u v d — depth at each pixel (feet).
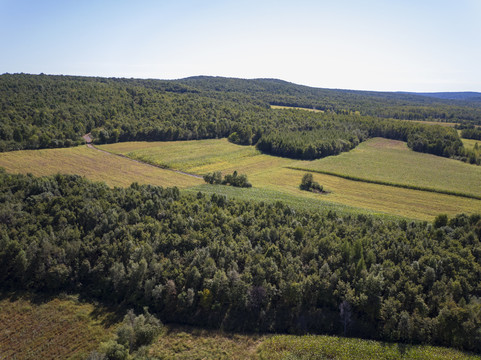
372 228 195.31
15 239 161.99
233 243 168.66
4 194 190.70
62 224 176.14
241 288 144.77
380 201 285.23
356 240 167.63
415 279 151.12
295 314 146.72
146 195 215.92
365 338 137.08
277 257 163.94
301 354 126.31
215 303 146.92
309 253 167.73
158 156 399.65
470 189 309.22
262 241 175.83
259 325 142.31
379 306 139.13
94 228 176.96
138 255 157.07
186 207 204.74
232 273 149.07
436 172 370.32
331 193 306.96
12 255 156.56
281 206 221.46
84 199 197.06
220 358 125.70
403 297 140.77
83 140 404.98
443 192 304.09
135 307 148.15
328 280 149.48
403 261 159.74
